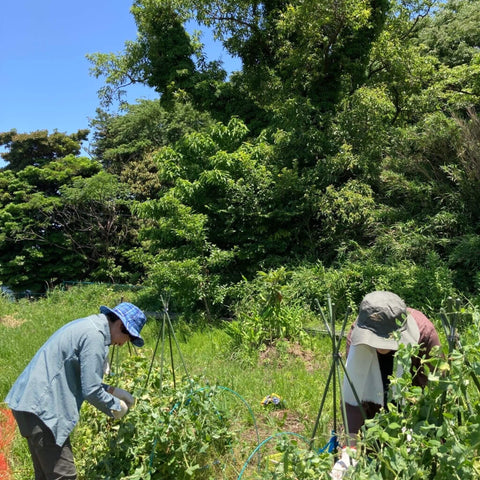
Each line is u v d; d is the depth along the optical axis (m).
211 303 9.90
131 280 19.23
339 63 13.20
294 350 7.04
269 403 5.14
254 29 14.45
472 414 2.35
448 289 8.05
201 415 3.85
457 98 13.57
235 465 3.99
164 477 3.65
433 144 10.70
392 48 14.04
